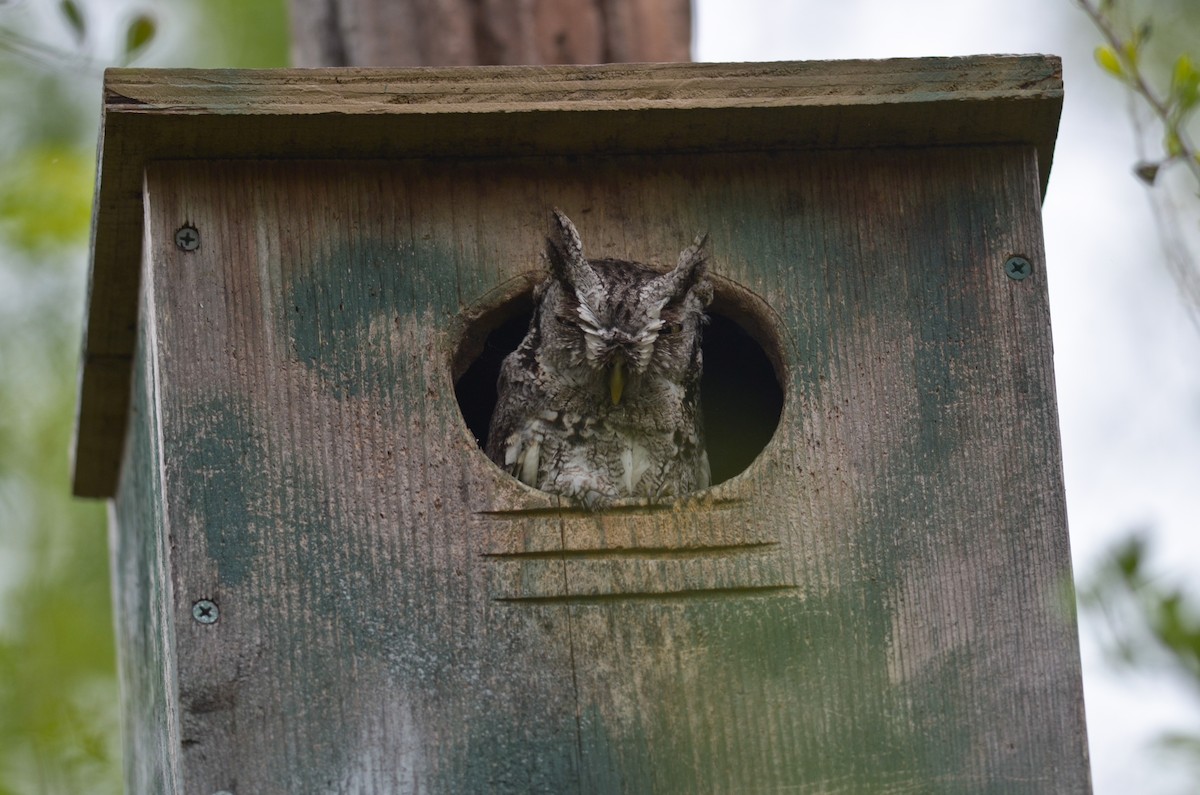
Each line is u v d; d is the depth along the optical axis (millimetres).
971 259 10250
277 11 15555
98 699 13953
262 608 9414
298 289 9836
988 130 10258
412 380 9812
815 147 10305
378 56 12211
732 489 9859
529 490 9750
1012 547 9906
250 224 9859
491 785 9367
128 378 11891
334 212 9953
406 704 9406
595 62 12336
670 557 9758
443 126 9844
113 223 10367
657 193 10281
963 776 9609
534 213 10164
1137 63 10359
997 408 10086
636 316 10141
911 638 9766
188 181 9844
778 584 9773
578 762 9438
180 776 9211
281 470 9594
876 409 10055
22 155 14656
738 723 9570
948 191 10320
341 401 9734
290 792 9219
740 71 9953
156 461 9891
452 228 10055
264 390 9680
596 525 9727
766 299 10195
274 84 9656
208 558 9430
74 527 14633
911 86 10008
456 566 9602
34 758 13336
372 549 9578
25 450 14688
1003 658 9766
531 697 9484
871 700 9656
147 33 11500
